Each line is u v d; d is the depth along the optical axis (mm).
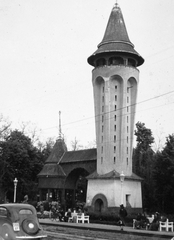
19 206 15039
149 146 69125
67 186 58688
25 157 66125
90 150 57219
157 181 53219
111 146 50219
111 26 54625
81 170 59594
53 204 53094
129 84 52594
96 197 49312
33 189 67062
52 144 84375
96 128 52281
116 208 46719
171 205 54469
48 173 58781
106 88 51000
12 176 64500
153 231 27328
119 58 52750
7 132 69625
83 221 37469
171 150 51875
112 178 48312
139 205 50250
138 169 64438
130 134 51469
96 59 53812
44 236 14914
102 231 27281
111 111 50906
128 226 34094
